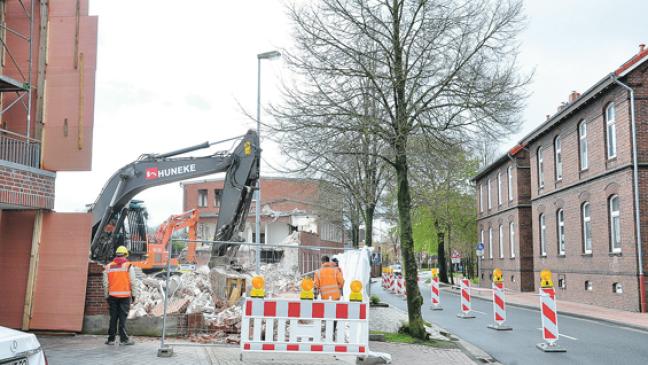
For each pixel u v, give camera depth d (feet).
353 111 44.91
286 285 46.11
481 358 39.11
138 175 67.67
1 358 14.35
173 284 49.67
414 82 45.62
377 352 36.04
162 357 33.19
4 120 42.73
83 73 42.65
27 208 41.29
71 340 38.68
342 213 92.22
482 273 156.35
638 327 56.39
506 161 130.52
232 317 41.47
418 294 45.62
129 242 95.30
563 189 96.53
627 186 73.67
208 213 207.00
